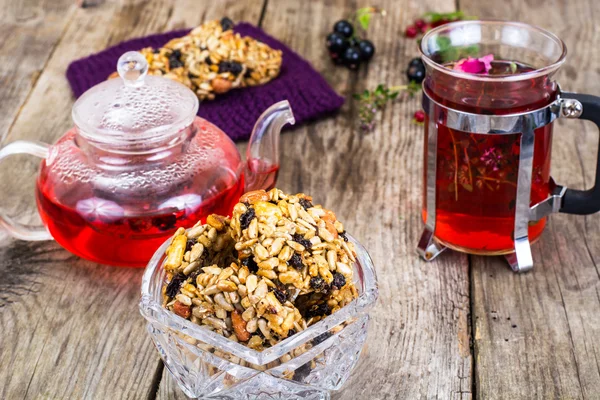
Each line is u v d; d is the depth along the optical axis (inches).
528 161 32.5
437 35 33.6
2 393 30.9
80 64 44.0
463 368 31.5
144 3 49.8
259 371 28.6
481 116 31.9
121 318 33.1
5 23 48.0
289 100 41.5
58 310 33.3
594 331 32.4
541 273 34.4
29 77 44.2
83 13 48.9
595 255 35.0
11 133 40.7
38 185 34.1
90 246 33.8
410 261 35.0
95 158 33.4
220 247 29.9
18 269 34.9
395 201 37.5
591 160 39.0
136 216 32.9
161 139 32.9
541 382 31.0
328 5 49.6
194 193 33.4
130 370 31.5
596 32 46.9
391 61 45.4
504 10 48.7
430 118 32.9
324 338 28.8
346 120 41.8
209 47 41.0
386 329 32.6
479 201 33.2
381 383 31.1
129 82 33.4
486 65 33.2
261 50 42.1
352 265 29.8
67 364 31.7
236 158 35.0
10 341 32.4
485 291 33.8
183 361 29.5
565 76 43.9
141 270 34.8
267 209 29.1
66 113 41.9
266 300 28.0
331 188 38.2
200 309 28.6
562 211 34.1
